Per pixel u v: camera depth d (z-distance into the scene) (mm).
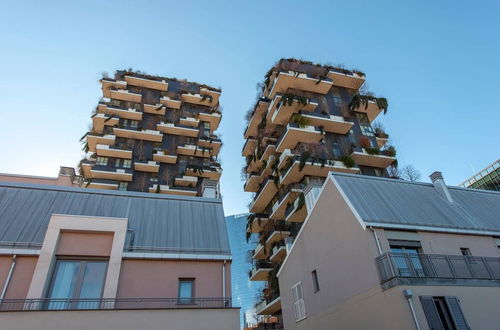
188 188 41250
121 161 41844
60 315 9906
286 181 34062
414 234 14102
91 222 12344
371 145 36531
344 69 39438
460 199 17828
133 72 47344
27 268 11289
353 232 14414
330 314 15586
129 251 12312
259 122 42844
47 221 12805
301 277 18812
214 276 12750
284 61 37688
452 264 13062
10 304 10469
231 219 145250
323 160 31828
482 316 11922
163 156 43062
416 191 17484
